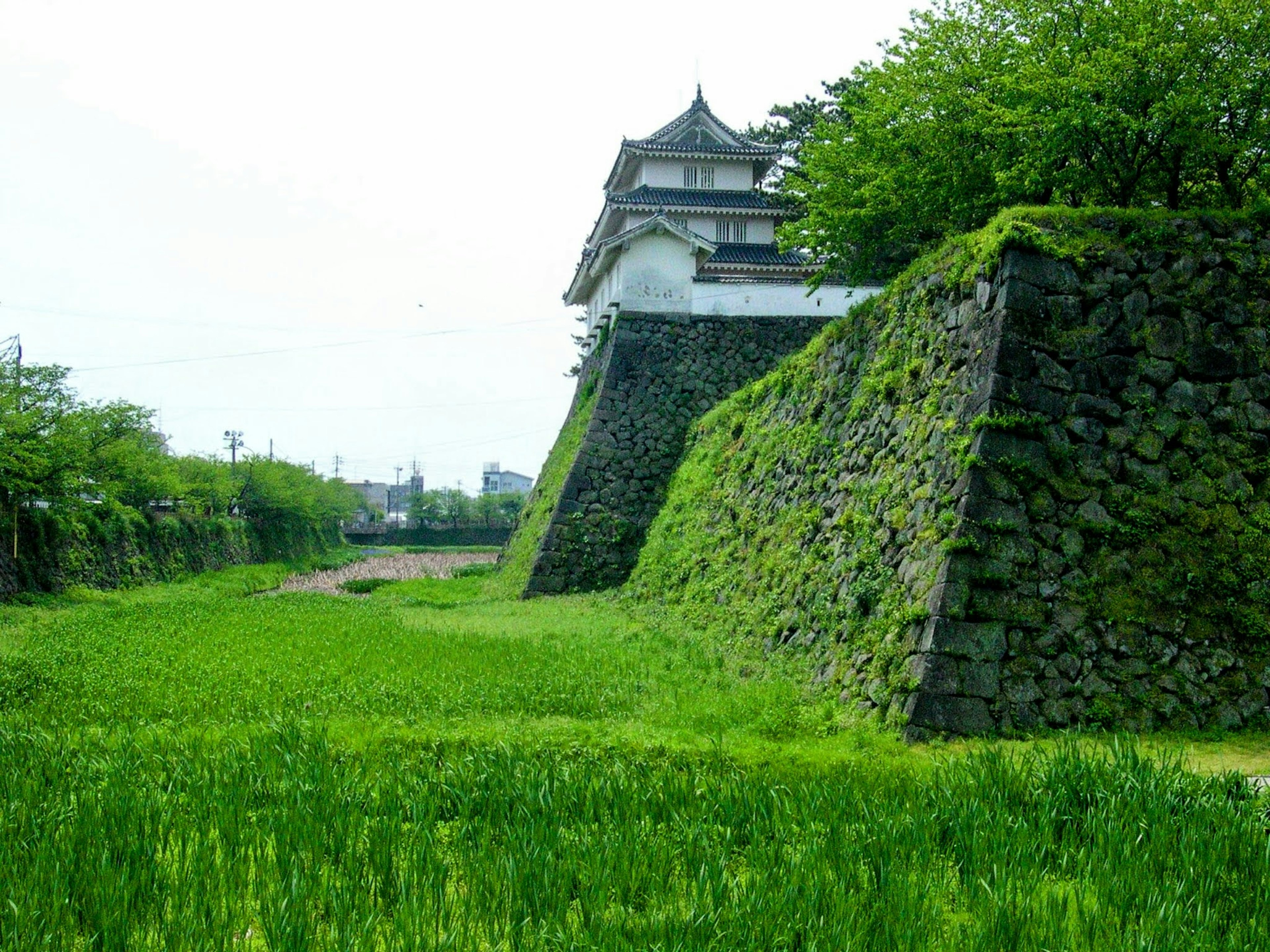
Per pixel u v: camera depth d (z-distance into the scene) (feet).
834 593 43.34
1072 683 33.58
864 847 20.35
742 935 16.74
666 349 91.15
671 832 21.89
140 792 23.84
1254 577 35.88
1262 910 17.60
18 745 28.04
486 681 40.22
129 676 41.96
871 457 46.26
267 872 19.33
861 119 61.21
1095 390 37.65
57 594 86.99
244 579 122.72
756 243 108.06
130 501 121.08
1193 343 38.68
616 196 104.06
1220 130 45.16
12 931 16.34
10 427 80.74
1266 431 38.14
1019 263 38.37
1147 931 16.67
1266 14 41.22
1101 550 35.81
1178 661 34.50
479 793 23.71
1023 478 35.94
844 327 55.98
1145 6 43.06
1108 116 43.29
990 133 53.26
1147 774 22.91
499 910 18.03
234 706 35.76
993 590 34.35
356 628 60.29
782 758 28.35
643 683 41.50
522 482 453.58
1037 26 51.83
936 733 32.01
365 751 28.66
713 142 110.73
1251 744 32.12
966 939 16.90
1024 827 20.84
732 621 52.75
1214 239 40.06
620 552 84.23
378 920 17.62
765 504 58.70
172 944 16.35
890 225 73.00
